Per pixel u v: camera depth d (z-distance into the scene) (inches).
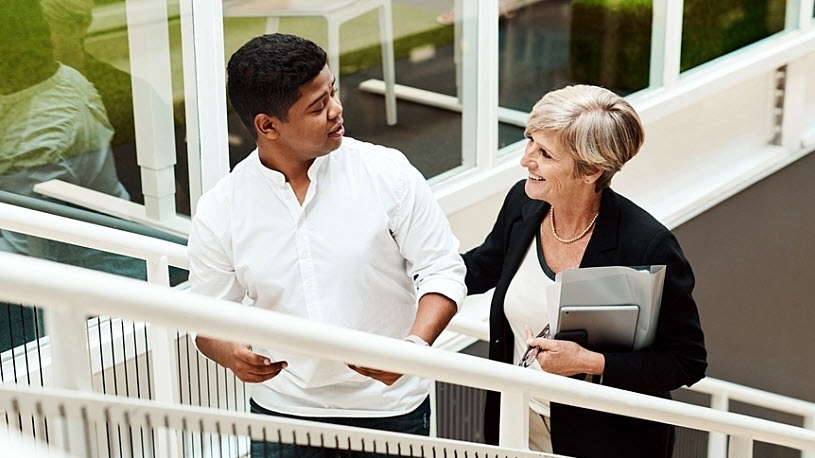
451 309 89.0
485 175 189.0
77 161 136.2
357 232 88.5
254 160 88.7
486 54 183.3
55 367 43.6
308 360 91.1
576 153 92.7
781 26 260.1
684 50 233.1
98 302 42.1
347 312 89.7
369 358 58.0
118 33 134.9
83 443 45.9
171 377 97.3
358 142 91.2
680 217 236.5
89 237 90.7
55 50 130.6
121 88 137.3
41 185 134.3
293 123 84.0
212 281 91.7
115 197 140.8
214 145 146.6
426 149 180.1
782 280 280.2
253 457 67.8
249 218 88.7
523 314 101.3
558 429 100.5
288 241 88.5
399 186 89.2
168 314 45.2
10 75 128.2
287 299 89.4
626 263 96.3
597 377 99.9
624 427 99.6
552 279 99.9
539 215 101.4
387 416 93.7
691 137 246.7
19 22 127.0
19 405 43.9
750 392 164.9
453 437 185.8
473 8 179.9
